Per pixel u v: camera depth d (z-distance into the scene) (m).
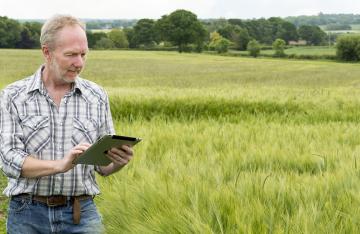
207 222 4.04
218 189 4.75
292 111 16.27
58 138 3.62
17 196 3.71
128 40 138.50
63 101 3.64
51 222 3.69
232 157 6.85
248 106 16.67
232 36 145.25
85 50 3.47
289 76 59.78
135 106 15.32
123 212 4.79
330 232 3.81
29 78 3.69
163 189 4.91
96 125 3.73
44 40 3.45
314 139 9.23
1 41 116.06
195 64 77.25
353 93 23.36
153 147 8.00
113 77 51.59
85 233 3.76
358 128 10.57
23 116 3.58
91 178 3.80
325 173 5.71
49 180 3.63
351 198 4.64
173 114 15.36
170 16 131.75
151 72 59.72
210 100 16.23
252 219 3.97
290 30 156.88
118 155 3.50
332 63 93.94
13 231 3.74
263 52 130.25
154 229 4.15
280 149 7.67
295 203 4.56
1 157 3.53
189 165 6.27
